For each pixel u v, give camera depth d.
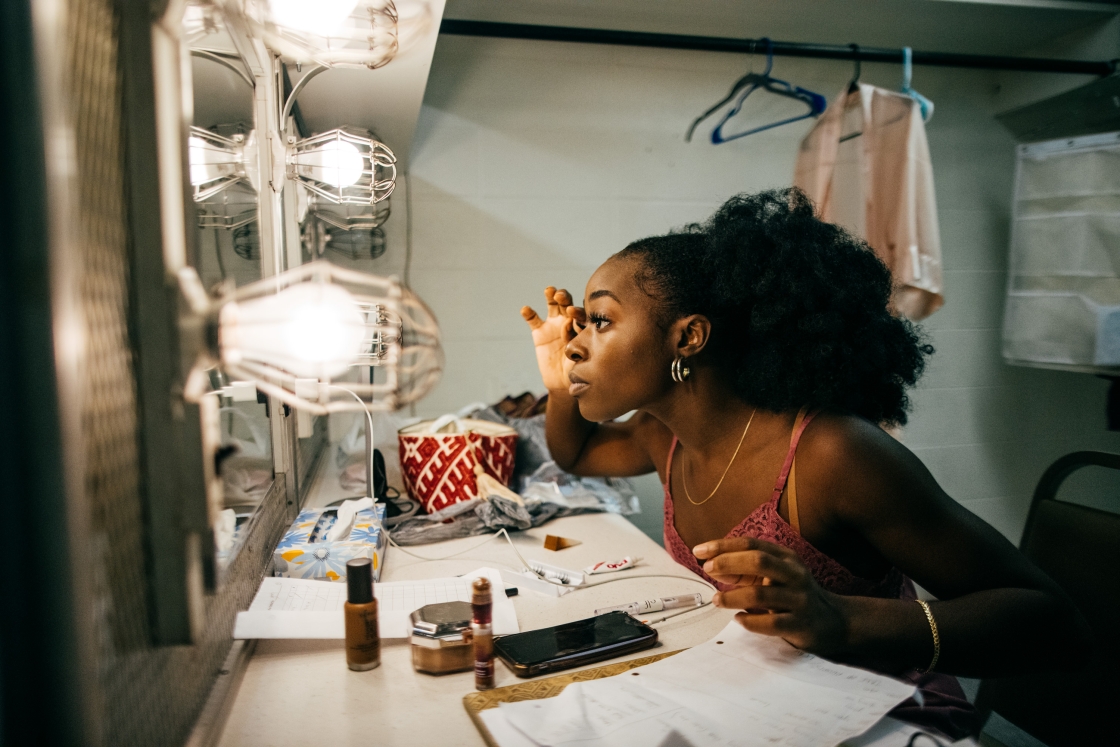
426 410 1.91
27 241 0.33
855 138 1.80
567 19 1.89
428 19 0.91
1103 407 2.43
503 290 1.95
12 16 0.32
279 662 0.69
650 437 1.12
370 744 0.55
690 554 0.96
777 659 0.65
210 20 0.66
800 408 0.81
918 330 0.97
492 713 0.57
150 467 0.45
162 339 0.44
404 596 0.82
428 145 1.88
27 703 0.35
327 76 1.14
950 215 2.27
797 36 2.06
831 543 0.79
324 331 0.97
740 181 2.10
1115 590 0.88
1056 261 1.90
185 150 0.46
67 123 0.34
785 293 0.78
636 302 0.83
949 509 0.71
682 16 1.90
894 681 0.60
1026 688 0.95
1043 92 2.15
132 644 0.43
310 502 1.25
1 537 0.34
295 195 1.16
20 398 0.34
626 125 2.00
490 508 1.13
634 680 0.62
